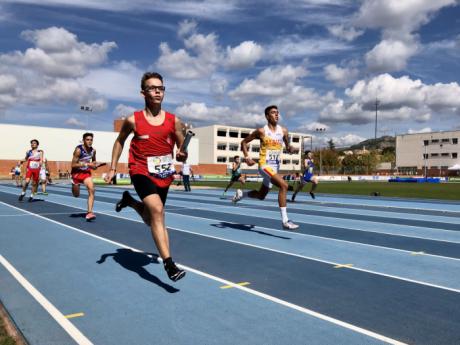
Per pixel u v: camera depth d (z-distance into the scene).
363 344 2.63
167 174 3.96
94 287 3.84
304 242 6.35
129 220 8.71
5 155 50.25
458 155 89.88
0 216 9.39
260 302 3.44
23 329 2.83
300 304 3.40
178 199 15.45
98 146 56.47
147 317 3.08
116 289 3.78
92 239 6.39
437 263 4.95
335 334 2.79
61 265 4.68
